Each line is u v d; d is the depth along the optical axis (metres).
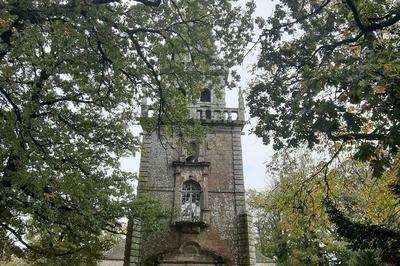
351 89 6.82
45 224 13.66
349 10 10.20
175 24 14.79
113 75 15.17
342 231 9.98
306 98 7.72
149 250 21.34
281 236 30.89
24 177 11.81
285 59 11.21
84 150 15.13
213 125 25.70
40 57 12.77
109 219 16.70
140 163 23.95
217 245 21.67
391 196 13.62
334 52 10.58
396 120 7.04
